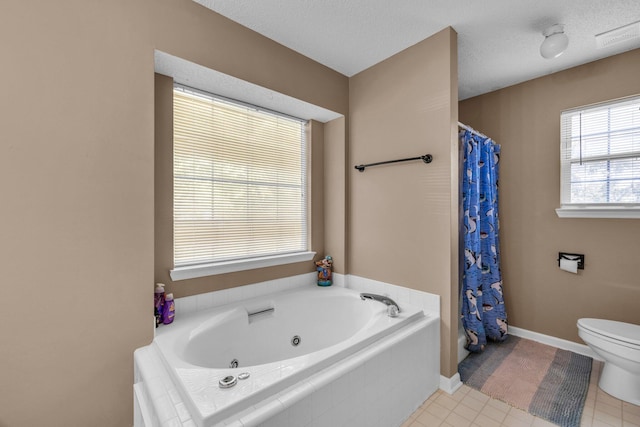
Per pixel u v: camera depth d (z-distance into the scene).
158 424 1.01
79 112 1.29
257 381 1.09
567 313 2.36
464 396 1.80
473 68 2.34
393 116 2.14
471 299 2.24
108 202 1.37
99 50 1.33
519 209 2.60
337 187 2.51
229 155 2.07
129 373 1.43
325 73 2.29
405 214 2.07
